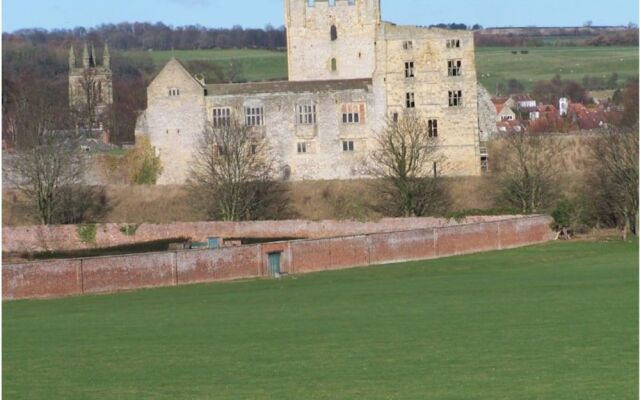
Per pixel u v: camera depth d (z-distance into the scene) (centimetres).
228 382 18112
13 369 19525
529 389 17162
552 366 18612
